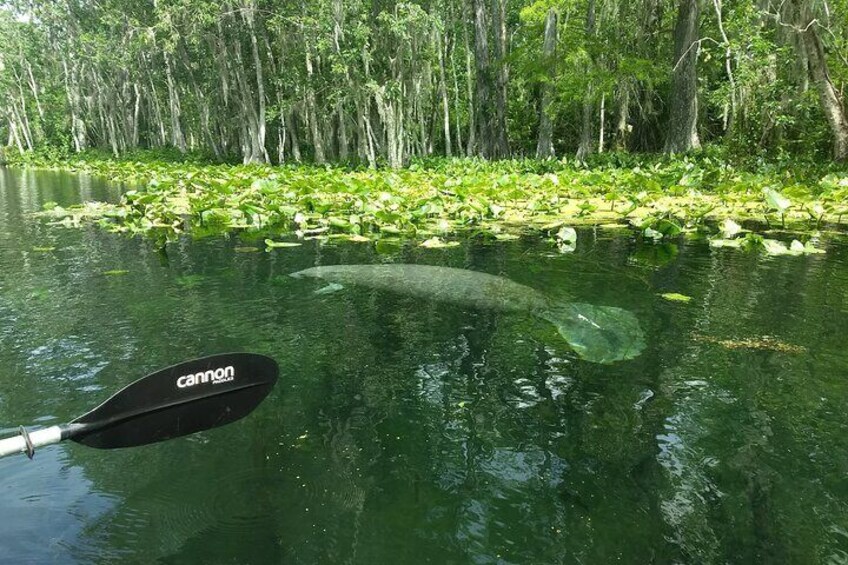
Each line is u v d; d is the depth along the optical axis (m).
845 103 16.98
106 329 4.36
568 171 15.70
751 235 7.05
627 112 26.58
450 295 5.14
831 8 16.23
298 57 29.55
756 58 17.67
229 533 2.19
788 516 2.26
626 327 4.24
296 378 3.54
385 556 2.07
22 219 10.57
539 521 2.24
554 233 8.31
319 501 2.38
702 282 5.46
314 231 8.76
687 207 9.59
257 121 32.53
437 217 9.80
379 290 5.34
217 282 5.69
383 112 27.34
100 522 2.26
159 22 29.77
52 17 42.00
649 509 2.31
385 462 2.65
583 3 26.52
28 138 48.47
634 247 7.22
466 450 2.74
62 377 3.51
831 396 3.23
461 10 30.55
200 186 14.34
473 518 2.27
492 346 4.02
